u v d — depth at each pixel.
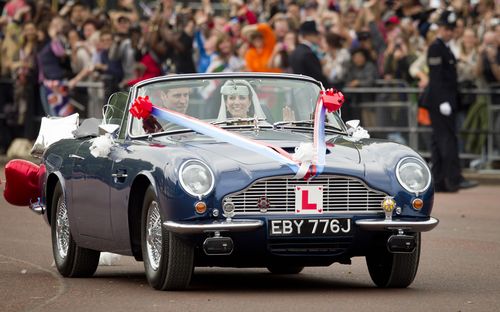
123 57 59.50
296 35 57.94
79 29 63.84
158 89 27.33
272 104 27.42
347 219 23.83
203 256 24.36
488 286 26.19
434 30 58.91
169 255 23.84
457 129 58.56
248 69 58.28
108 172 26.19
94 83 60.22
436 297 24.12
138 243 25.64
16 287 26.09
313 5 65.75
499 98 57.94
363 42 59.88
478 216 43.88
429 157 58.72
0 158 61.03
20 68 61.19
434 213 44.97
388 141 25.66
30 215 43.00
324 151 24.41
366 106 59.69
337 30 61.88
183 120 26.34
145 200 24.69
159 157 24.31
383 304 22.92
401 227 23.98
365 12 62.06
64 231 29.00
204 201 23.39
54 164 29.53
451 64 53.44
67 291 25.30
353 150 24.81
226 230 23.30
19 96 61.28
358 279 27.78
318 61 52.16
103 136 26.72
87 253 28.11
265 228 23.53
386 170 24.27
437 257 32.22
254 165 23.67
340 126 27.91
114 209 25.88
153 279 24.59
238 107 27.14
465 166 58.81
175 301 23.17
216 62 60.22
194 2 78.94
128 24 59.84
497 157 58.28
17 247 34.47
